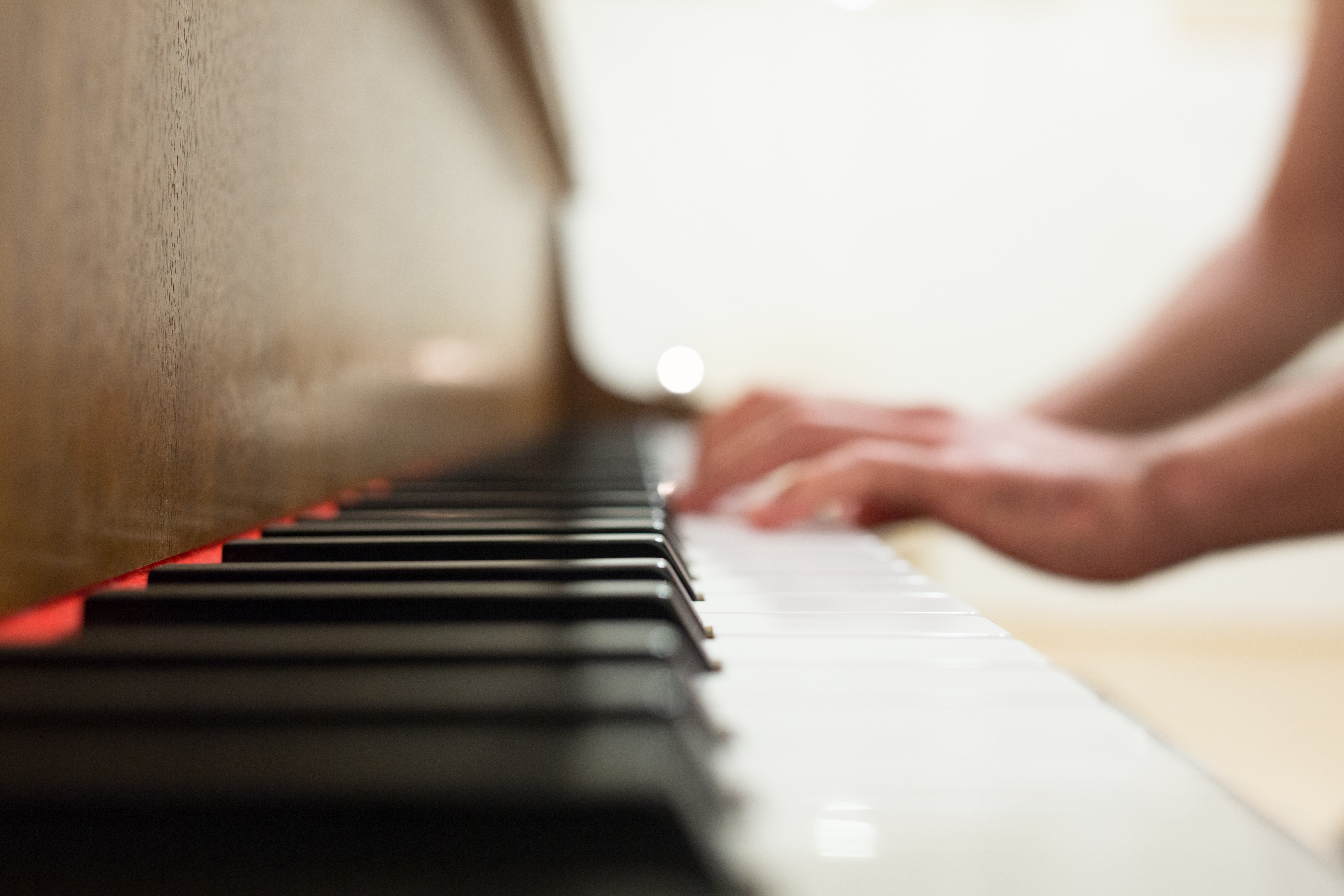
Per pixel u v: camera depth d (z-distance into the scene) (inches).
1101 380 31.8
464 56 27.6
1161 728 65.2
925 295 79.6
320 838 8.4
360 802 8.4
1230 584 82.5
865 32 77.9
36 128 11.3
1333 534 22.1
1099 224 79.4
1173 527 21.5
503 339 35.2
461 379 28.4
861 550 17.7
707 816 9.2
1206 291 31.8
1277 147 31.1
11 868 8.4
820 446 23.7
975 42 78.3
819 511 21.6
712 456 23.3
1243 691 72.1
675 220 77.8
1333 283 29.8
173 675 10.3
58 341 11.6
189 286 13.7
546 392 46.4
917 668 11.8
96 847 8.4
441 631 11.1
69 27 11.7
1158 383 31.0
